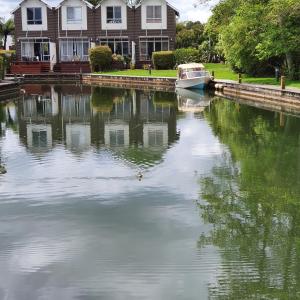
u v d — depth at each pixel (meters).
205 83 33.94
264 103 25.20
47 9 50.66
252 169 11.67
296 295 6.05
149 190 10.04
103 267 6.74
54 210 8.94
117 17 50.19
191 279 6.41
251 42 30.30
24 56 51.19
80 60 50.59
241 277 6.45
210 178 10.92
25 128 18.39
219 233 7.82
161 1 49.34
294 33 27.75
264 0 30.64
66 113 22.77
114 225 8.21
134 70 47.38
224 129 17.45
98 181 10.70
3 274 6.59
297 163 12.27
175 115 21.48
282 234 7.78
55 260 6.97
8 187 10.34
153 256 7.05
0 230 8.05
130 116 21.41
